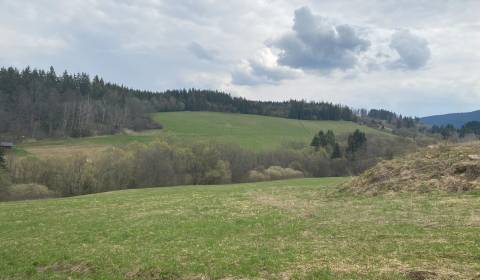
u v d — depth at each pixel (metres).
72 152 99.56
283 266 16.86
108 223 28.77
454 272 14.57
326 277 15.25
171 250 20.52
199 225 26.00
